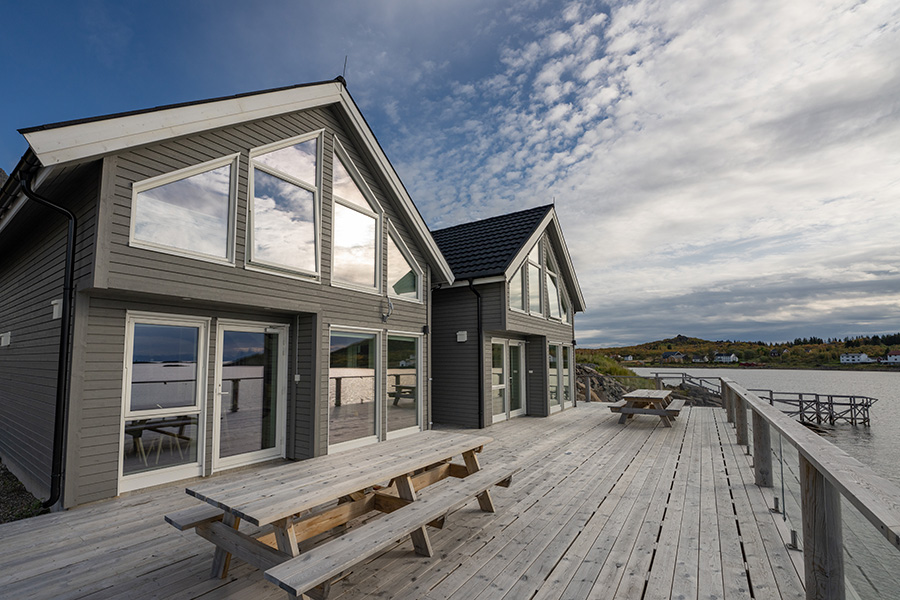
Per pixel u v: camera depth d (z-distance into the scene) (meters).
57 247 5.07
